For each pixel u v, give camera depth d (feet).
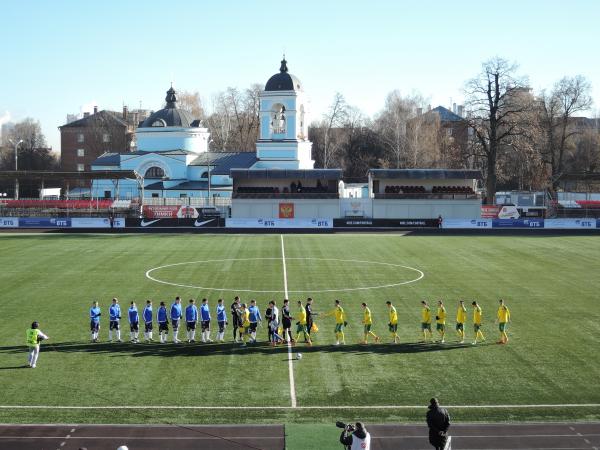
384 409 97.14
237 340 132.16
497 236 290.15
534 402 99.76
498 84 374.63
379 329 139.23
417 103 619.26
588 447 84.74
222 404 98.78
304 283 184.14
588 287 177.06
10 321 143.54
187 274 195.93
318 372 112.98
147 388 105.19
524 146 379.55
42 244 259.80
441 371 113.29
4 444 85.05
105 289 174.91
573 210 354.74
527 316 148.15
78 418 93.30
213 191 437.58
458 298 165.37
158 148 472.85
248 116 603.26
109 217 336.49
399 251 242.37
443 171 351.87
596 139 494.18
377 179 352.49
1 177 365.81
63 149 629.92
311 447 83.92
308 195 344.28
